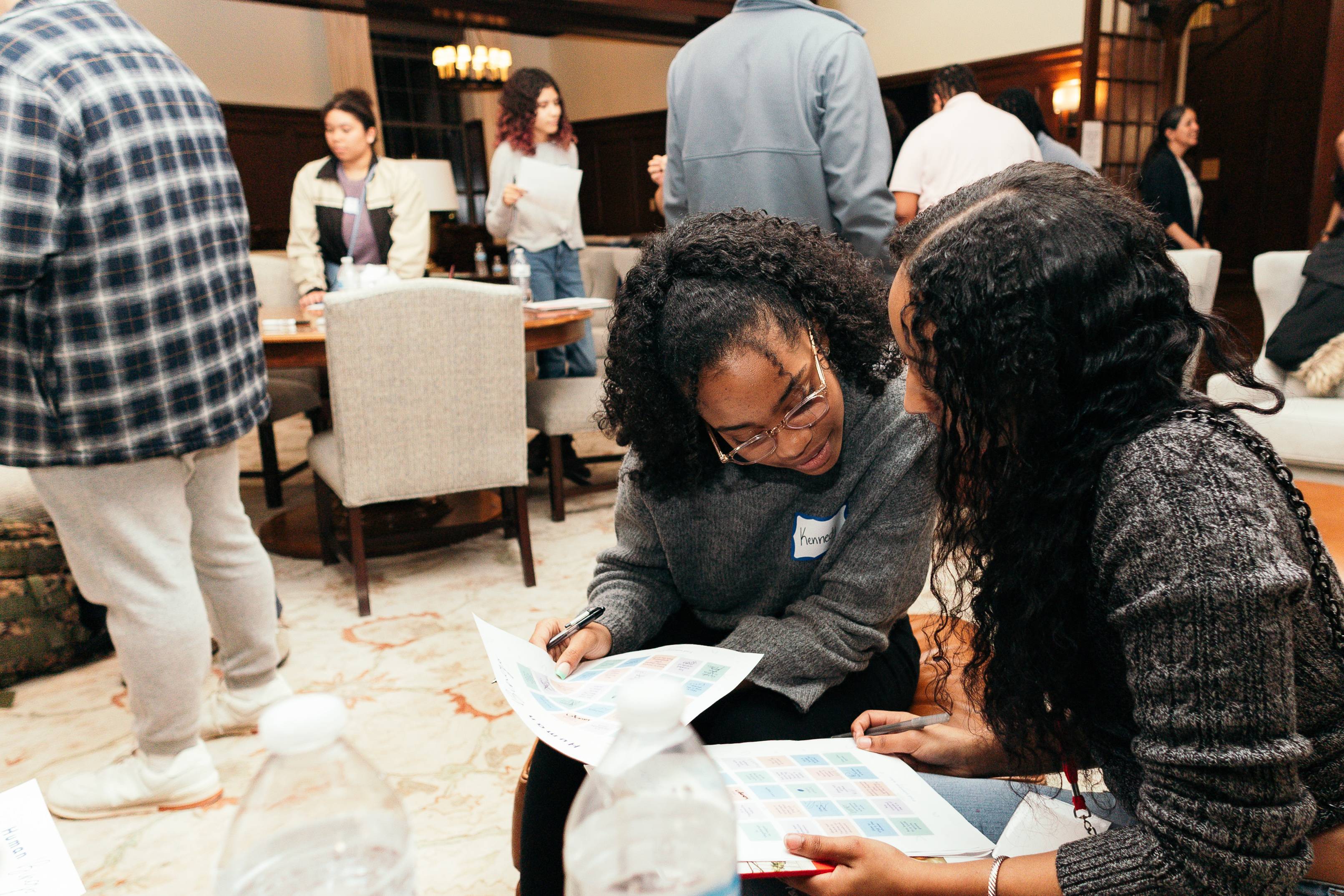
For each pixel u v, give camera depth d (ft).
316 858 1.95
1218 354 2.35
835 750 3.27
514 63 36.58
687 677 3.42
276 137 29.81
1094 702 2.64
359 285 12.06
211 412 5.45
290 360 9.14
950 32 24.62
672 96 8.46
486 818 5.81
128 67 4.91
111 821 5.83
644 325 3.46
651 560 4.38
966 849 2.68
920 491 3.86
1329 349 9.30
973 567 2.79
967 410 2.42
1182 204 16.90
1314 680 2.29
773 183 7.87
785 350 3.28
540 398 11.37
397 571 10.21
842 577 3.96
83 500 5.16
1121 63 20.70
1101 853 2.37
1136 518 2.17
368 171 12.47
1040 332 2.22
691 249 3.36
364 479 8.66
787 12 7.69
